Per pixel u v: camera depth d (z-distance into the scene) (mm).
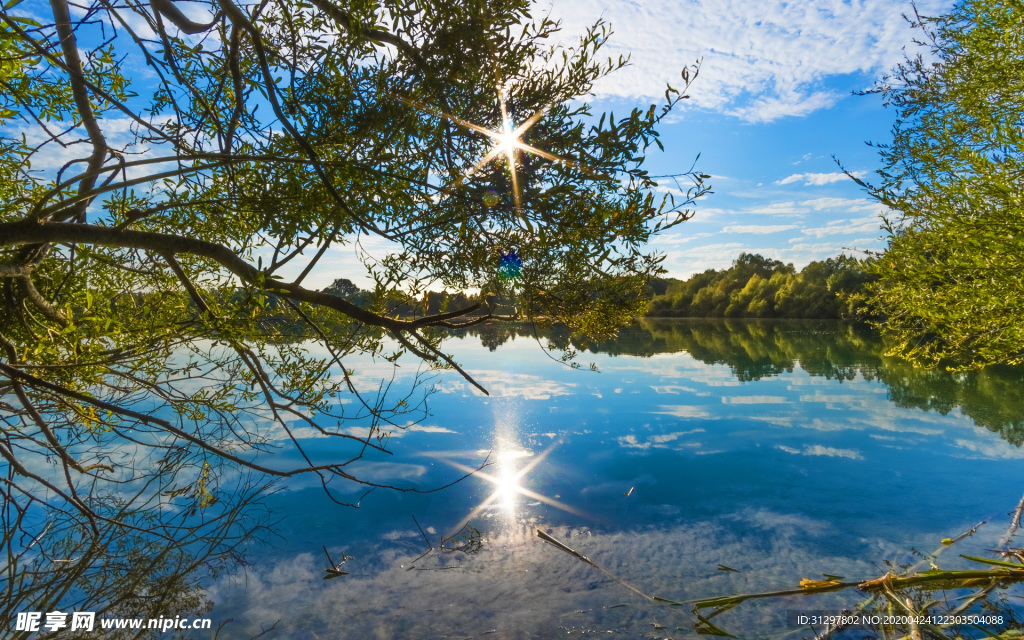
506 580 4883
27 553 4797
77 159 2543
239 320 2457
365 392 12688
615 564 5207
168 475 6367
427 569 5098
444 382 14555
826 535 5750
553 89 2160
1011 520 5918
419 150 2133
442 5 1958
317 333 3076
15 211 2783
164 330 2500
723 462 8352
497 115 2139
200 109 2459
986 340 5883
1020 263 5059
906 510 6352
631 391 14328
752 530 5945
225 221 2852
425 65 1995
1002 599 4168
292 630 4062
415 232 2129
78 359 2357
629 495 7070
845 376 17078
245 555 5195
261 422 9219
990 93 5473
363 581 4852
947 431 9938
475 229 2242
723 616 4246
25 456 6949
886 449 8852
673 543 5660
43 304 2939
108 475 6324
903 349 7027
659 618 4250
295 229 2221
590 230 2012
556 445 9273
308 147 1791
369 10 2008
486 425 10492
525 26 2152
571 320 2402
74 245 2660
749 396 13664
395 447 8984
